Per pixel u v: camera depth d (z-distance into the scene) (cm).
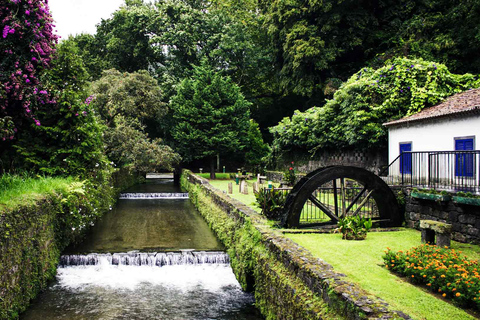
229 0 4109
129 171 3234
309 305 552
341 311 485
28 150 1380
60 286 1004
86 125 1475
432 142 1267
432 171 1238
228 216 1384
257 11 4178
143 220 1825
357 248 875
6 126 1166
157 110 2806
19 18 1153
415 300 573
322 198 1705
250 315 845
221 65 3781
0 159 1337
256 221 1033
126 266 1160
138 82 2659
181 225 1700
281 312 673
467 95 1368
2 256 720
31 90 1218
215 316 841
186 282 1048
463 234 902
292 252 696
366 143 1752
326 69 2855
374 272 702
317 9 2645
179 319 823
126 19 3872
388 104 1628
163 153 2662
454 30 2209
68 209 1199
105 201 1944
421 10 2466
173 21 3744
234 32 3566
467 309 541
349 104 1831
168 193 2764
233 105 3238
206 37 3741
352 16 2553
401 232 1054
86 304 891
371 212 1319
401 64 1662
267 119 4359
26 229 862
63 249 1213
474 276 562
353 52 2816
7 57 1159
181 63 3788
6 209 775
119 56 3978
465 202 871
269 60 3684
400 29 2450
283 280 674
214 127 3158
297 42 2636
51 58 1372
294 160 2719
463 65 2211
